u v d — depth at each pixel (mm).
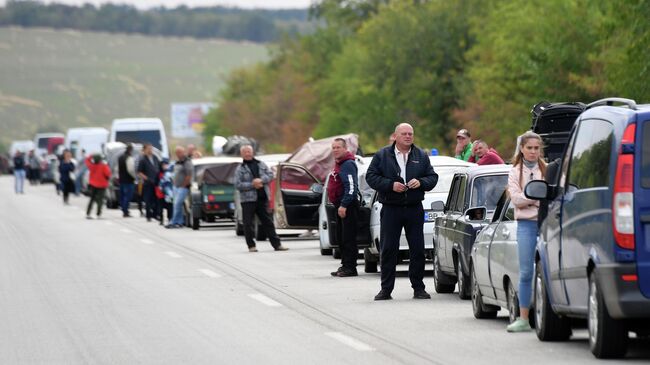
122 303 31969
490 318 27484
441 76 145750
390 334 24797
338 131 175375
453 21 144875
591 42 100688
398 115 148375
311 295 33375
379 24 149625
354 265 39281
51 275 40594
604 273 19531
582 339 23359
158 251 51844
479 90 120750
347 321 27250
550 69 102125
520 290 24266
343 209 38875
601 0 101062
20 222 77938
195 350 23062
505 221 26141
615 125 19938
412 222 32000
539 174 24250
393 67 146875
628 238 19250
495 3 137625
